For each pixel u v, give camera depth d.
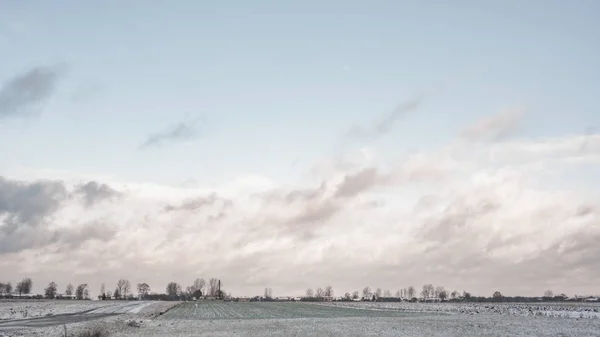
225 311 127.69
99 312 107.94
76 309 123.50
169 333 58.97
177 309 138.25
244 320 87.38
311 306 178.12
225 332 60.75
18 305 146.50
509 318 87.06
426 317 93.06
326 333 59.00
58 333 51.66
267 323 78.38
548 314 102.56
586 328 63.09
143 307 143.25
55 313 101.69
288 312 122.44
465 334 56.19
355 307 166.00
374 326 69.75
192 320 87.31
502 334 55.72
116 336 53.38
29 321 73.88
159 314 107.81
